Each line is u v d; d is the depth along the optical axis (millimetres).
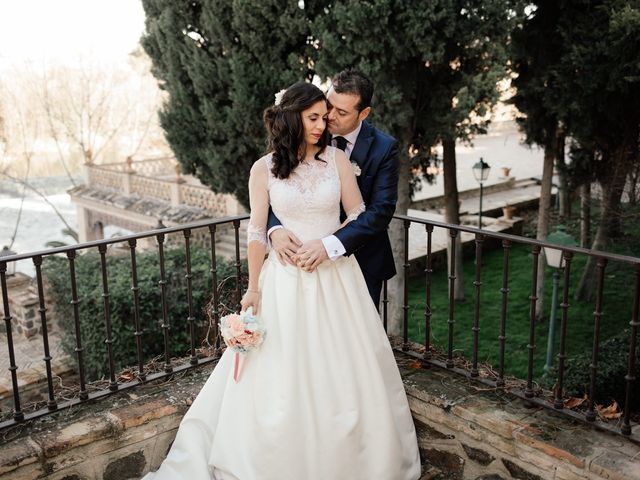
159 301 7879
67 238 22047
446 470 2691
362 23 6824
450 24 6977
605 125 8570
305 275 2301
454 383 2789
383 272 2650
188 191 16266
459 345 10391
